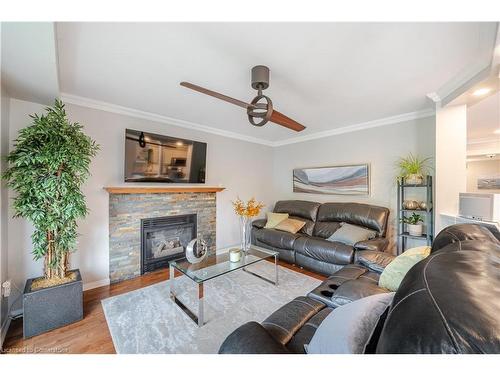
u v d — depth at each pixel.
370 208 3.20
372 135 3.47
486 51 1.61
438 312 0.50
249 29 1.39
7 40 1.18
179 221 3.34
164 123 3.23
